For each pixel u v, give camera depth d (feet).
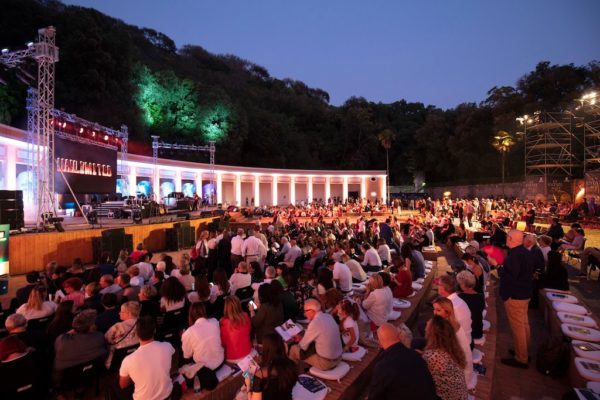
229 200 185.06
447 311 13.82
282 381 11.27
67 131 77.05
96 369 15.70
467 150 198.18
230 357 17.10
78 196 83.97
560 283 29.76
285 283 26.78
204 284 20.92
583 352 17.54
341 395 15.29
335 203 172.86
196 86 205.16
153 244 63.87
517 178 152.97
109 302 19.07
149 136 168.25
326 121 287.07
